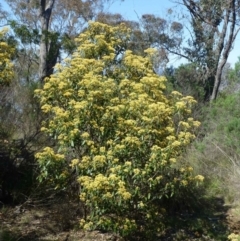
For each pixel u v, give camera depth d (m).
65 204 7.52
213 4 19.34
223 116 12.48
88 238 6.88
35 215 7.56
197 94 18.02
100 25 8.29
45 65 13.24
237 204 9.30
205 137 11.36
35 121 8.82
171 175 6.99
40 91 7.20
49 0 15.91
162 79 7.13
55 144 8.20
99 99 6.68
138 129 6.52
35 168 8.06
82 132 6.70
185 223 8.09
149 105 6.47
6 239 6.54
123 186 6.08
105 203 6.27
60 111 6.61
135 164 6.44
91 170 6.51
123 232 6.55
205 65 19.88
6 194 8.05
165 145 6.58
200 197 9.24
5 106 8.98
